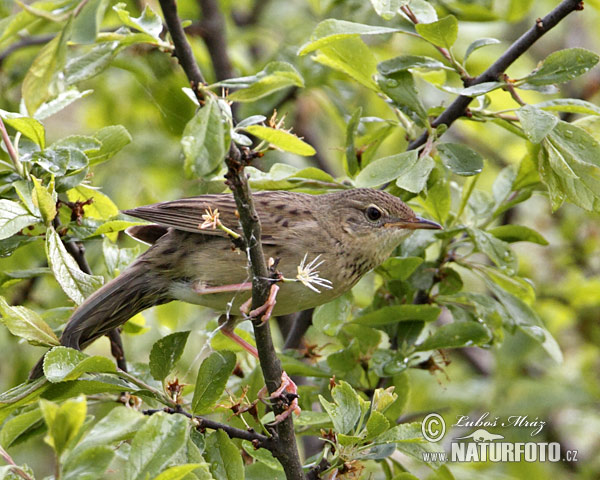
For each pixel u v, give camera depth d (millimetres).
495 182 11445
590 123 9438
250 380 9844
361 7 14516
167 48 7676
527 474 13125
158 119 16844
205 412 8000
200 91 7176
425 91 17250
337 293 10586
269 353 7848
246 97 7398
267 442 7980
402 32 9266
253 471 8664
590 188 8852
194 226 9602
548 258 16516
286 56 14992
